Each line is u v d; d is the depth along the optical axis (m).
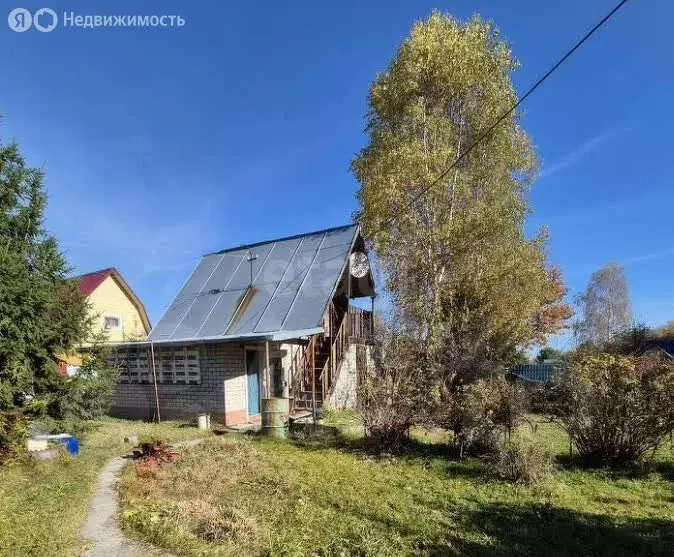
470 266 16.16
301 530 5.17
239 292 16.48
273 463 8.49
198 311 16.61
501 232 16.55
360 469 8.09
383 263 17.23
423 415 9.13
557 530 5.22
